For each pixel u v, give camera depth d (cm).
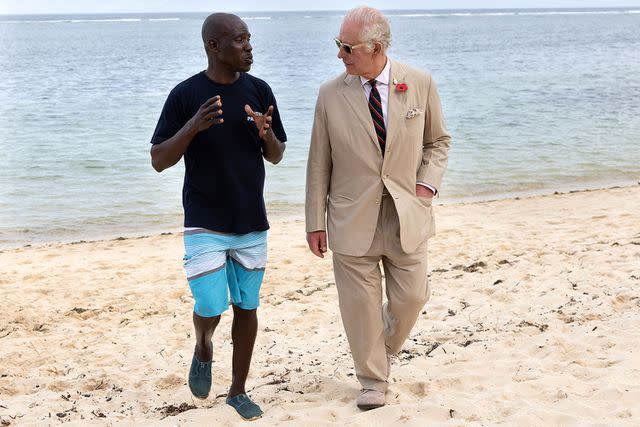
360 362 398
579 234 976
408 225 381
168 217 1330
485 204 1314
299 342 568
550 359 447
